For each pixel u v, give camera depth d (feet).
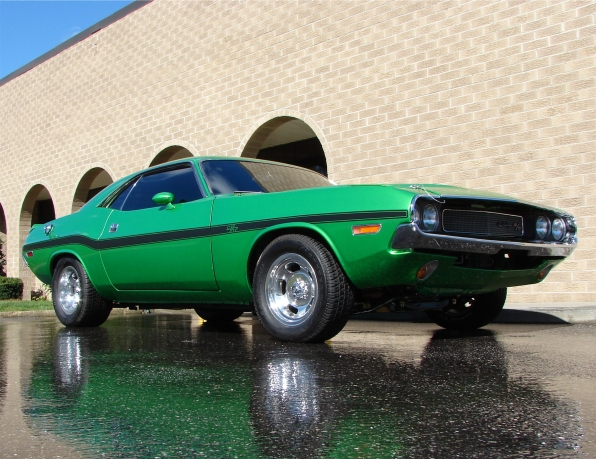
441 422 7.43
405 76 30.42
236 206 14.83
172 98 42.93
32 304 35.86
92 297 18.98
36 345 15.30
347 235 12.82
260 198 14.55
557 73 25.75
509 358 11.80
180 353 13.25
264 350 13.29
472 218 13.33
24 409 8.48
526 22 26.71
